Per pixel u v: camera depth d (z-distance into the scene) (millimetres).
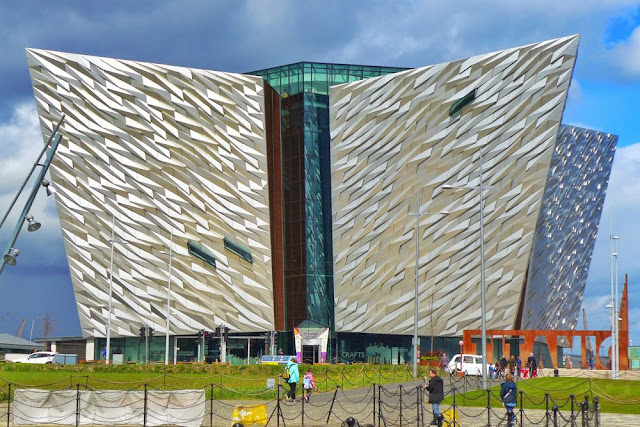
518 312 76375
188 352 91188
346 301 81562
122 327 88250
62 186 82062
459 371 59906
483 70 70250
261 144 78188
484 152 71750
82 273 86125
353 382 54156
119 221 82812
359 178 77562
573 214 92875
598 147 97938
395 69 85875
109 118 78562
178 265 83875
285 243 85688
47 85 78000
